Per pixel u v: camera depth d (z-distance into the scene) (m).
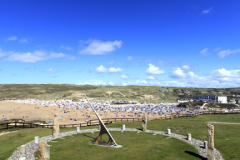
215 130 28.12
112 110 103.81
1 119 67.81
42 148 14.93
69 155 17.56
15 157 16.69
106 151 18.88
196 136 25.16
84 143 21.88
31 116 77.00
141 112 97.44
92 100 163.38
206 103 105.12
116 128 31.80
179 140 23.25
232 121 36.75
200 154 18.05
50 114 83.88
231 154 17.56
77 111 97.19
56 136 25.41
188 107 107.44
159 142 22.39
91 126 35.00
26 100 156.50
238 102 127.06
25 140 22.61
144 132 28.30
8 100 156.25
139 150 19.22
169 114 88.12
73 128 34.28
